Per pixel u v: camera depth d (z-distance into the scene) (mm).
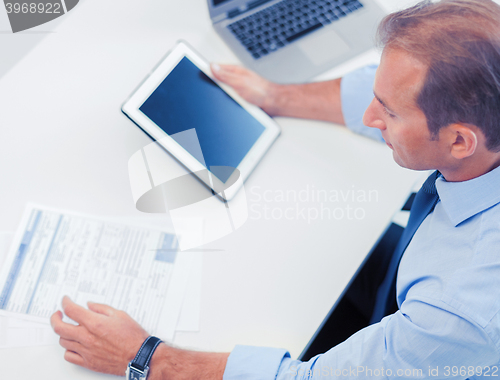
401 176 794
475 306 508
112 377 623
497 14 449
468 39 442
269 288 694
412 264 650
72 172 749
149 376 609
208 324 665
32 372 610
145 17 903
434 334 521
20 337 623
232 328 667
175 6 920
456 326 512
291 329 672
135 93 733
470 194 576
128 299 663
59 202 723
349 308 915
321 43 889
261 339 664
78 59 853
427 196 698
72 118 795
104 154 769
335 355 590
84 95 820
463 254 573
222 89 794
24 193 724
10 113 789
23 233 688
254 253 715
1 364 608
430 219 664
